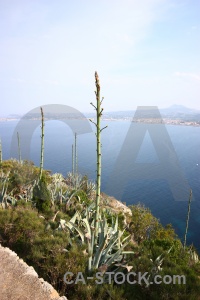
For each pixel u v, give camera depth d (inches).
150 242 348.2
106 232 231.3
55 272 195.9
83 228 300.7
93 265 218.8
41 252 223.1
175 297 200.4
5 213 295.0
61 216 354.6
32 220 289.9
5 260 178.4
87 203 453.7
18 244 239.9
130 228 512.4
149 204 2201.0
